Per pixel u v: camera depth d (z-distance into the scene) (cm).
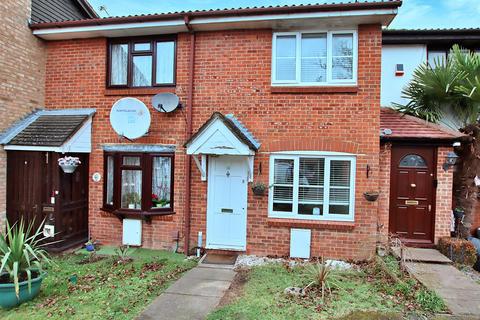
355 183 675
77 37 788
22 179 746
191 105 729
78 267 636
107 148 776
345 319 434
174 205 746
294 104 694
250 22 677
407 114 842
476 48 920
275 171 709
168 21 702
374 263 631
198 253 718
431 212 738
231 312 451
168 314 450
